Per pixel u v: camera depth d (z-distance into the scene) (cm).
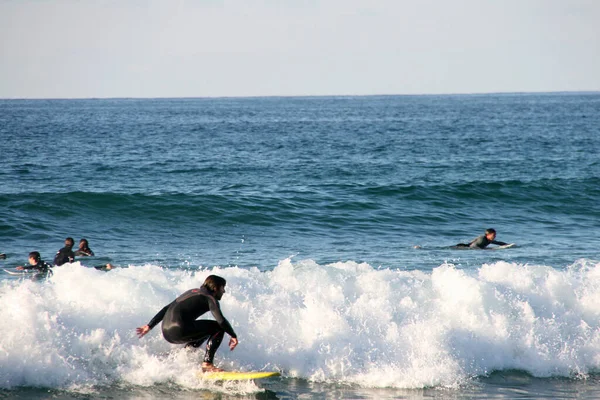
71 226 5819
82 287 2564
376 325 2577
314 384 2334
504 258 4766
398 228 6250
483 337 2589
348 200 7350
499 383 2398
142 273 2845
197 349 2411
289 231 5950
